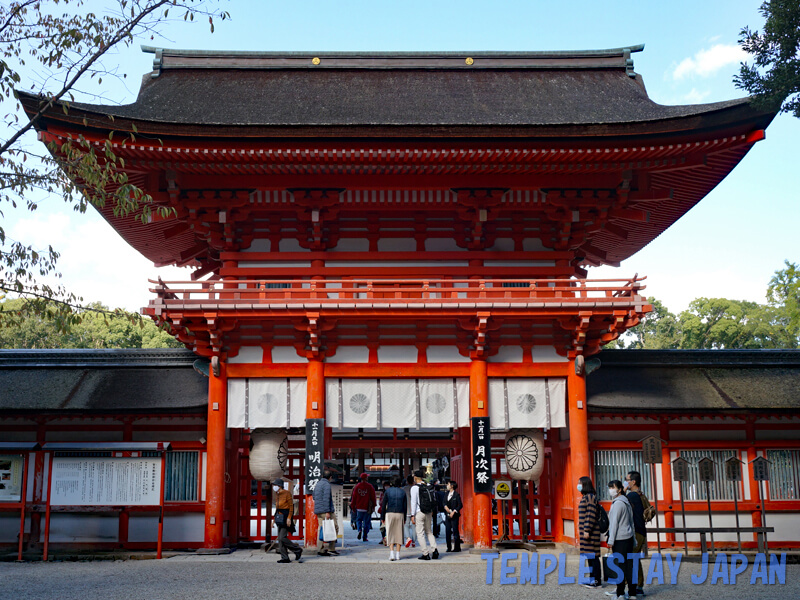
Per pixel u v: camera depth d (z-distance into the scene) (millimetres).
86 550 21125
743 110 19438
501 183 21703
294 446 23094
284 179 21578
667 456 22328
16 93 14148
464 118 23297
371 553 20359
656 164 21203
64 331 15266
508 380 21531
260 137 19688
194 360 23906
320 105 24344
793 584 15477
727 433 22812
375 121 22891
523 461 21250
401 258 22641
